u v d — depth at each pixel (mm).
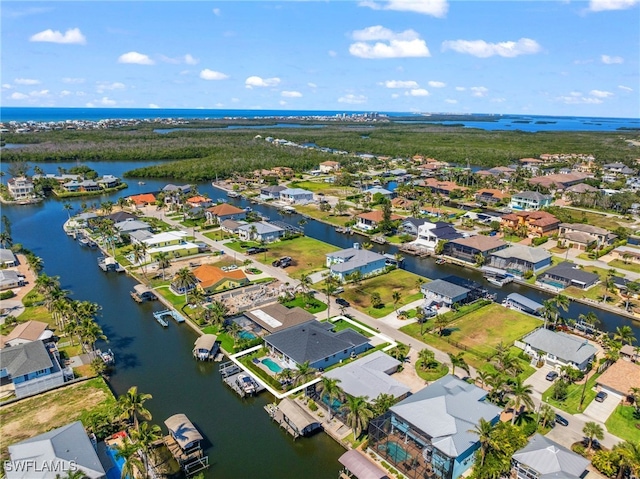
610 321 102688
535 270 130000
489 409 64812
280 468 60844
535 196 199875
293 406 69188
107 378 80625
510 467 57656
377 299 106438
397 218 177750
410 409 64062
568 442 63500
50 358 79875
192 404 73875
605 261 139500
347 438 65188
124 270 130125
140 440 55656
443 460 56906
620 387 73375
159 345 91625
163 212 196125
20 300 109312
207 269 120062
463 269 135625
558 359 82188
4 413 69812
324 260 138125
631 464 52594
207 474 59438
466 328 97125
